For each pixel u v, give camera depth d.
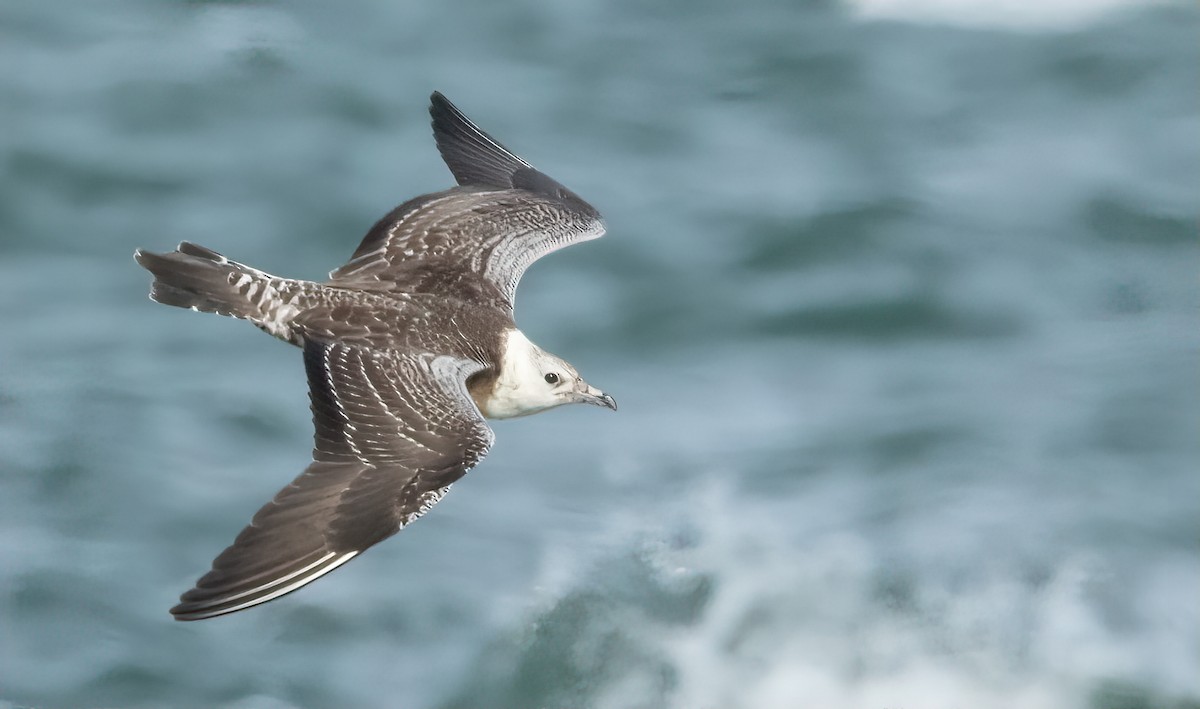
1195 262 22.56
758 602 14.84
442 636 14.38
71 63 27.91
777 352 20.02
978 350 20.08
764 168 25.58
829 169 25.59
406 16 31.12
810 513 16.22
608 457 17.11
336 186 24.33
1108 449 17.61
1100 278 22.14
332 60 28.97
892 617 14.91
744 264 22.16
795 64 30.00
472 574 15.05
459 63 29.52
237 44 28.97
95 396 17.75
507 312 9.37
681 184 24.72
